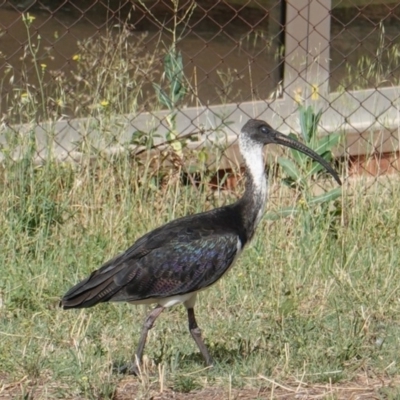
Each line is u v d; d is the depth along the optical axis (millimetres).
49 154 12508
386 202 12984
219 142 13867
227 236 9680
